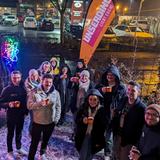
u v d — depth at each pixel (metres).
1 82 9.61
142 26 31.89
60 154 6.85
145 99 9.79
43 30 38.06
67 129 8.48
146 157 4.14
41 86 5.77
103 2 8.95
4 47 10.23
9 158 6.32
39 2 52.06
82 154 5.27
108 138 6.41
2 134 7.58
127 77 11.60
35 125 5.82
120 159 5.20
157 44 27.00
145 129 4.28
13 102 6.04
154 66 17.34
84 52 9.23
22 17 49.09
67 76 8.63
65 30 30.31
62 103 8.45
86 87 7.41
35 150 5.95
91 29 9.12
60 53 20.39
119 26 29.08
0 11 56.81
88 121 5.18
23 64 16.67
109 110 6.16
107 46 25.34
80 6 19.61
